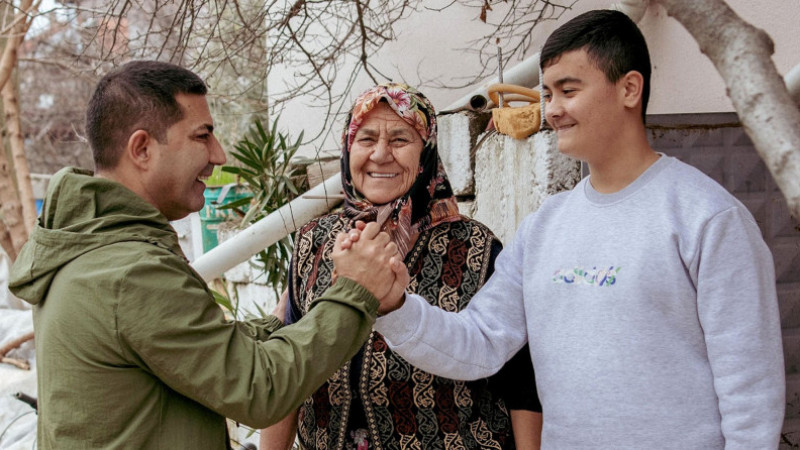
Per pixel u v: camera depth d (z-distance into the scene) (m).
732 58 1.18
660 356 1.58
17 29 5.37
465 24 4.02
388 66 4.55
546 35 3.65
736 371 1.49
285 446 2.24
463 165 3.28
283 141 4.13
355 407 2.02
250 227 3.87
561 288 1.71
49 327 1.56
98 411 1.53
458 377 1.84
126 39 3.56
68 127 11.09
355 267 1.68
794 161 1.09
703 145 2.21
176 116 1.66
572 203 1.77
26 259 1.62
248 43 3.47
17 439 4.35
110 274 1.52
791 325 2.22
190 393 1.55
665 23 3.22
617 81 1.64
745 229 1.52
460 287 2.03
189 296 1.56
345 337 1.65
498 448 2.00
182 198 1.72
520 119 2.70
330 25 4.77
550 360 1.73
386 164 2.07
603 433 1.62
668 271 1.57
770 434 1.47
